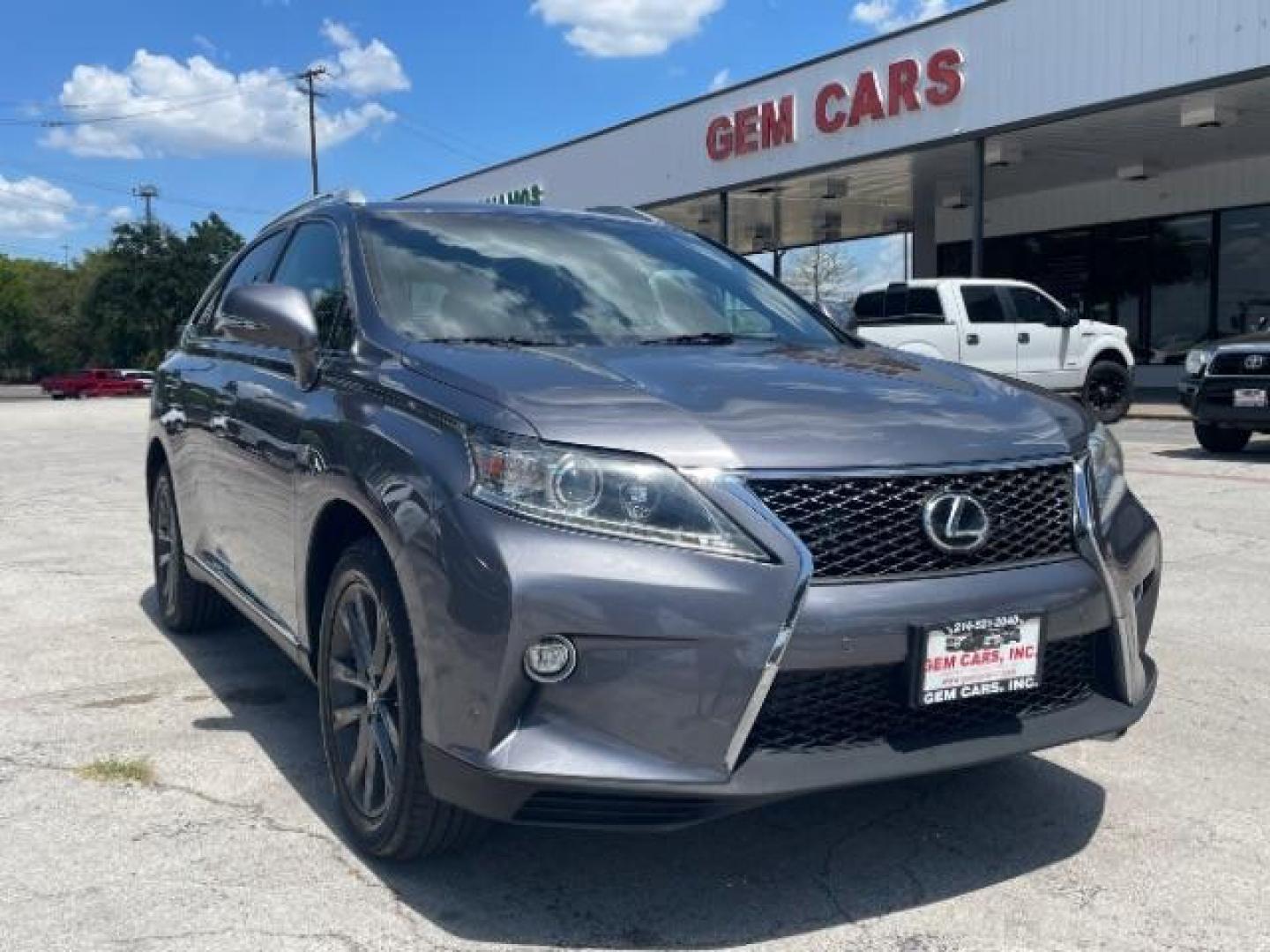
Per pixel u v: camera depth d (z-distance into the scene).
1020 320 16.12
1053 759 3.92
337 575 3.28
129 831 3.37
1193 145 19.55
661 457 2.71
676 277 4.36
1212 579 6.41
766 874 3.11
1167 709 4.39
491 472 2.75
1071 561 3.00
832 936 2.79
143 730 4.23
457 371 3.10
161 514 5.62
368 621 3.20
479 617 2.64
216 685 4.77
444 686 2.72
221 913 2.89
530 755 2.61
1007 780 3.74
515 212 4.55
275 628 3.94
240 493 4.23
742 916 2.89
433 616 2.74
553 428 2.75
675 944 2.76
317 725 4.27
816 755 2.71
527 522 2.67
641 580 2.61
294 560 3.67
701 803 2.62
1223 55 14.41
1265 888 3.04
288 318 3.58
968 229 26.98
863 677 2.75
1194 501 9.02
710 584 2.61
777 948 2.74
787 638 2.63
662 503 2.67
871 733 2.79
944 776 3.77
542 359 3.22
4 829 3.38
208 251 74.75
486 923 2.85
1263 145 19.67
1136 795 3.62
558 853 3.22
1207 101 15.81
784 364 3.42
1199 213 22.06
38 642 5.44
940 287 15.77
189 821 3.44
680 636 2.59
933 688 2.75
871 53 18.86
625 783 2.58
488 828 3.04
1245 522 8.10
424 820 2.94
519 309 3.84
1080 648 3.09
